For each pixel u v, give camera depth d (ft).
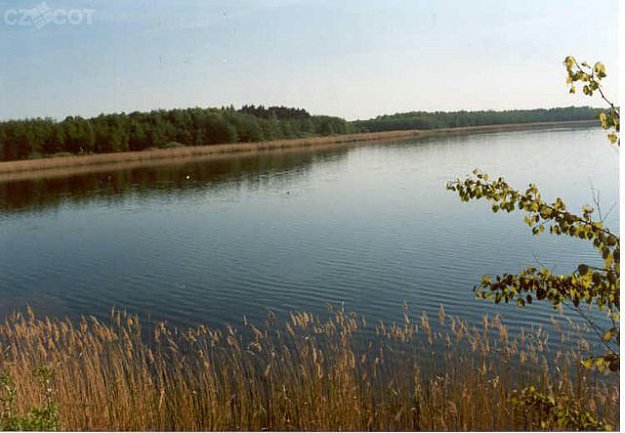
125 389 27.32
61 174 187.83
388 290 51.98
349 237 75.15
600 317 39.96
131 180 162.30
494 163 155.94
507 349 27.71
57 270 66.64
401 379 29.71
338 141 342.03
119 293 56.34
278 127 360.69
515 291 16.21
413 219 84.48
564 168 133.90
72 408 26.78
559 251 62.03
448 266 58.44
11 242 83.76
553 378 28.32
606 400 23.03
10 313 51.98
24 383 26.73
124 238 83.71
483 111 487.20
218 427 26.53
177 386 29.96
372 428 26.08
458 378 28.32
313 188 127.85
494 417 25.02
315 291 52.95
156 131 291.99
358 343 37.14
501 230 73.10
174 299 53.01
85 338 29.76
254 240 77.20
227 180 151.74
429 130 446.60
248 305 50.08
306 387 27.37
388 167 165.68
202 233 84.48
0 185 160.04
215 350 37.60
